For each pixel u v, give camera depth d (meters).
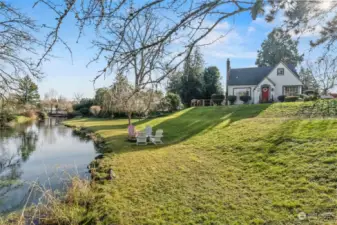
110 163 8.53
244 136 9.84
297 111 13.48
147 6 1.51
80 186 5.86
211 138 11.07
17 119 31.36
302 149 6.93
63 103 48.22
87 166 9.23
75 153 12.14
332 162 5.69
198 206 4.70
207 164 7.51
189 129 14.38
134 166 7.93
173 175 6.71
